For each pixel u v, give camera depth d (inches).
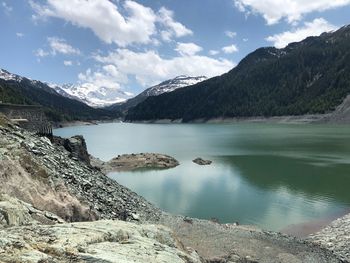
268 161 3818.9
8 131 1330.0
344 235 1649.9
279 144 5388.8
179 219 1619.1
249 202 2281.0
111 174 3270.2
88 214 1042.1
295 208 2151.8
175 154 4510.3
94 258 454.6
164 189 2637.8
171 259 534.9
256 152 4547.2
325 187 2650.1
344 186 2669.8
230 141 6097.4
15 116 2039.9
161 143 6082.7
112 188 1576.0
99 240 545.0
